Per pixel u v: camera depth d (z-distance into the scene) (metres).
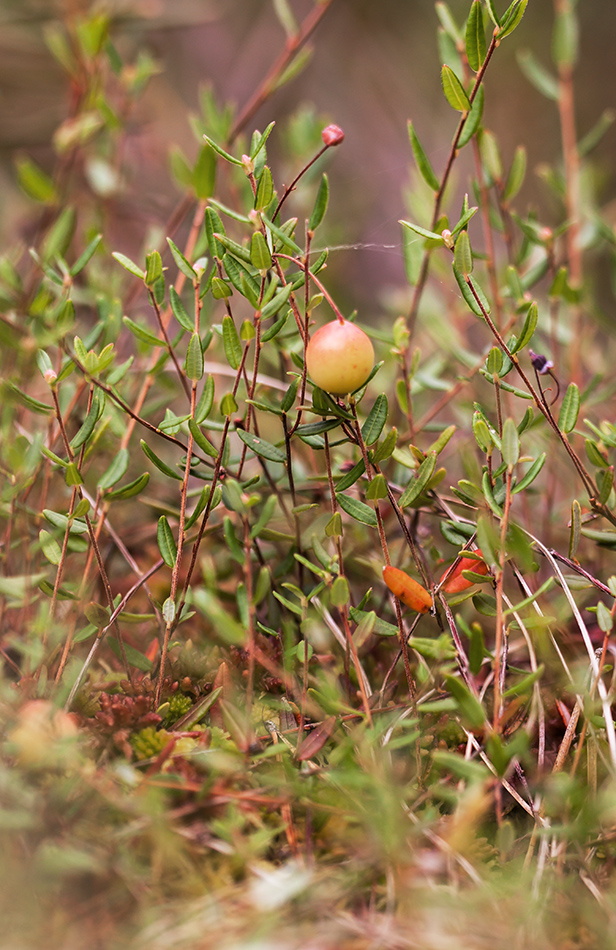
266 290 0.39
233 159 0.38
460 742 0.40
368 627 0.39
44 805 0.38
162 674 0.40
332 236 0.51
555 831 0.38
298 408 0.39
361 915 0.38
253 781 0.39
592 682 0.39
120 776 0.38
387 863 0.38
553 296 0.45
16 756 0.39
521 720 0.40
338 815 0.38
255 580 0.42
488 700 0.41
